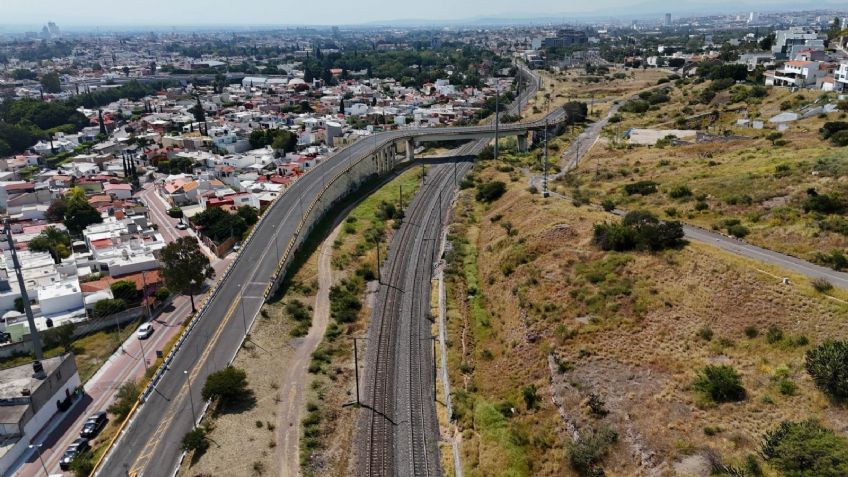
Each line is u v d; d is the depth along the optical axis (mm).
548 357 61812
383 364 71875
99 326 87375
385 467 55312
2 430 61750
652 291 65875
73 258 109375
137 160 186875
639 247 74812
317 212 119250
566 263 77625
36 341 71938
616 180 110875
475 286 87312
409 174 158750
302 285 92875
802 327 54656
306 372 70750
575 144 156625
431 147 196250
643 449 47000
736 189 87250
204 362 70688
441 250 104438
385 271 98500
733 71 187250
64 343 82750
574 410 53781
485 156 164500
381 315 83750
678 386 52750
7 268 101562
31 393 64062
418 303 86562
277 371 70688
